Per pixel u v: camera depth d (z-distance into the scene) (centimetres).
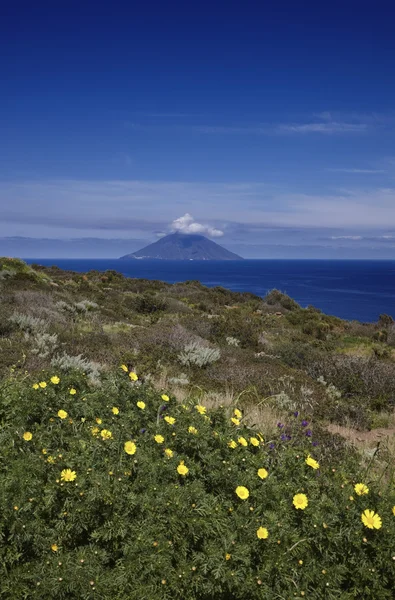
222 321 1659
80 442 336
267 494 314
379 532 288
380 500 313
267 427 593
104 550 279
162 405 425
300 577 276
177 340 1233
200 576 268
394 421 852
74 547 290
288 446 427
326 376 1117
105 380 473
